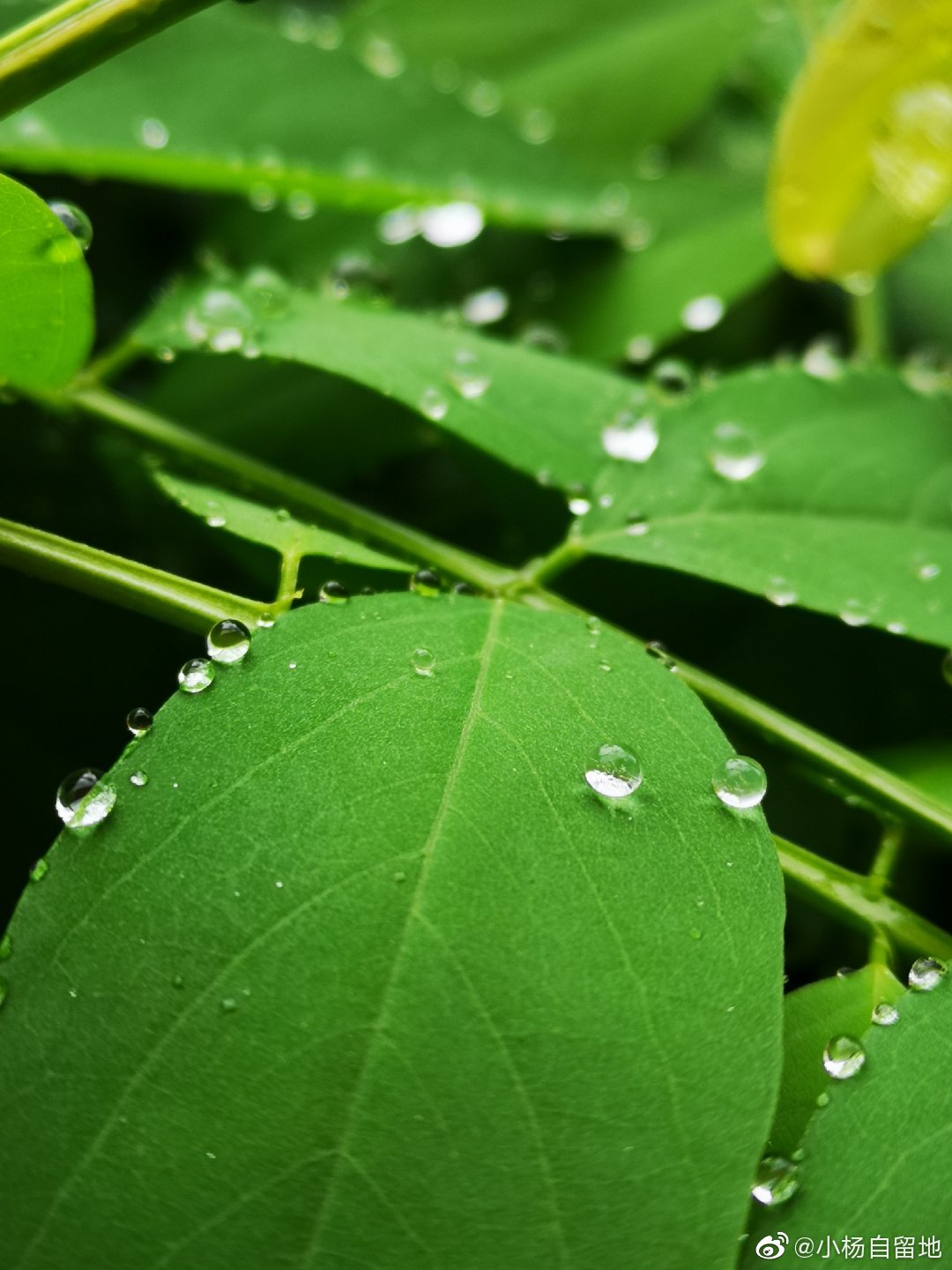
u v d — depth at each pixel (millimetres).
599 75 113
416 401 73
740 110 125
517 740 60
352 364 74
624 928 55
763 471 79
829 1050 59
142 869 55
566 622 66
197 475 78
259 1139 51
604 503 75
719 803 59
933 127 81
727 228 104
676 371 95
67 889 55
